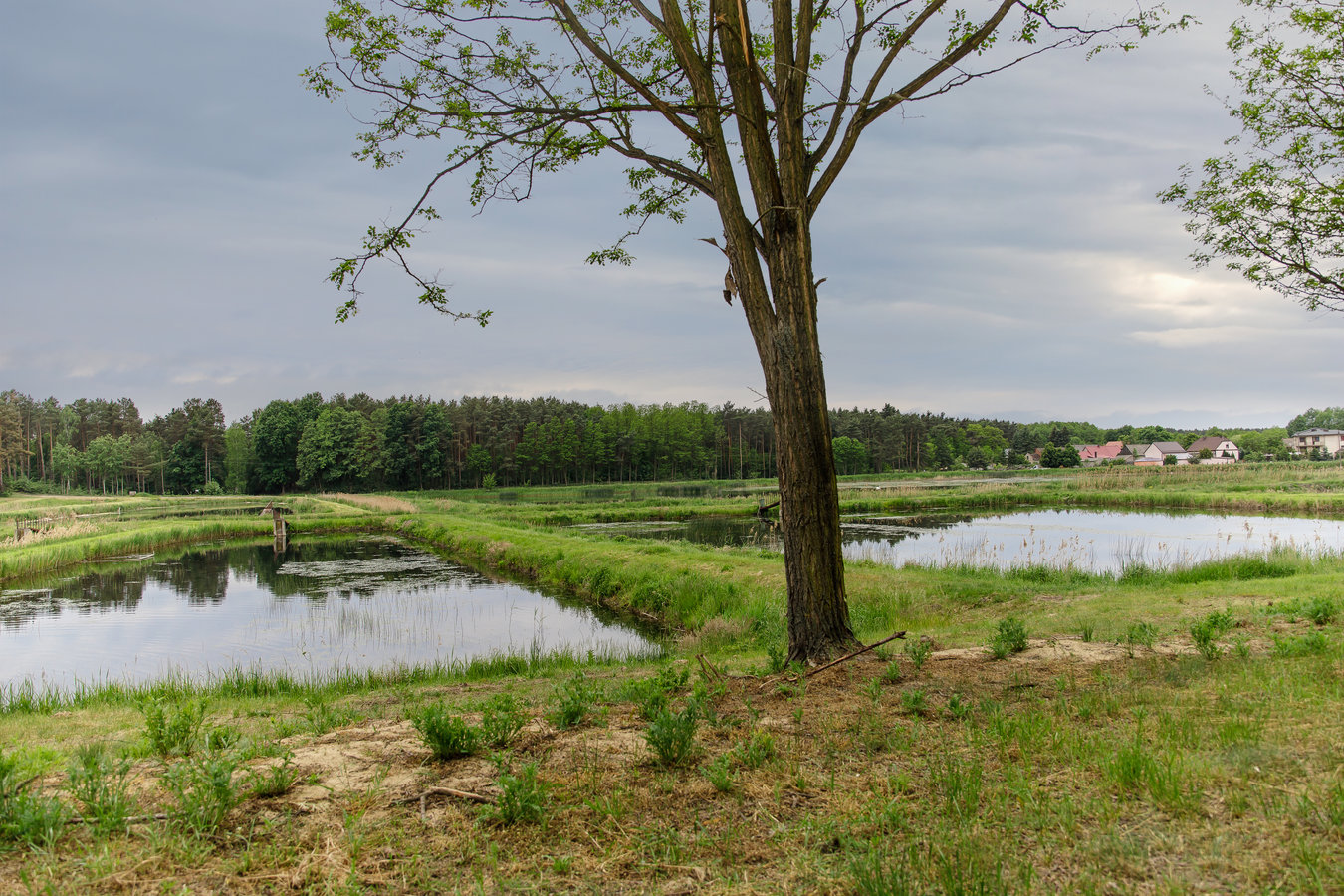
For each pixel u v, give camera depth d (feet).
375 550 110.52
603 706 19.25
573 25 23.84
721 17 23.89
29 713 27.12
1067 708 16.07
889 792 11.96
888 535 100.32
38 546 96.68
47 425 356.59
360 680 34.45
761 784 12.51
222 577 81.66
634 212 31.04
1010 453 502.38
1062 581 51.11
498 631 51.29
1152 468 227.81
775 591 49.52
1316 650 21.13
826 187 25.67
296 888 9.27
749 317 25.63
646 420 360.28
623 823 11.14
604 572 66.49
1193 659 20.83
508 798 11.32
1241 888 8.38
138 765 14.75
